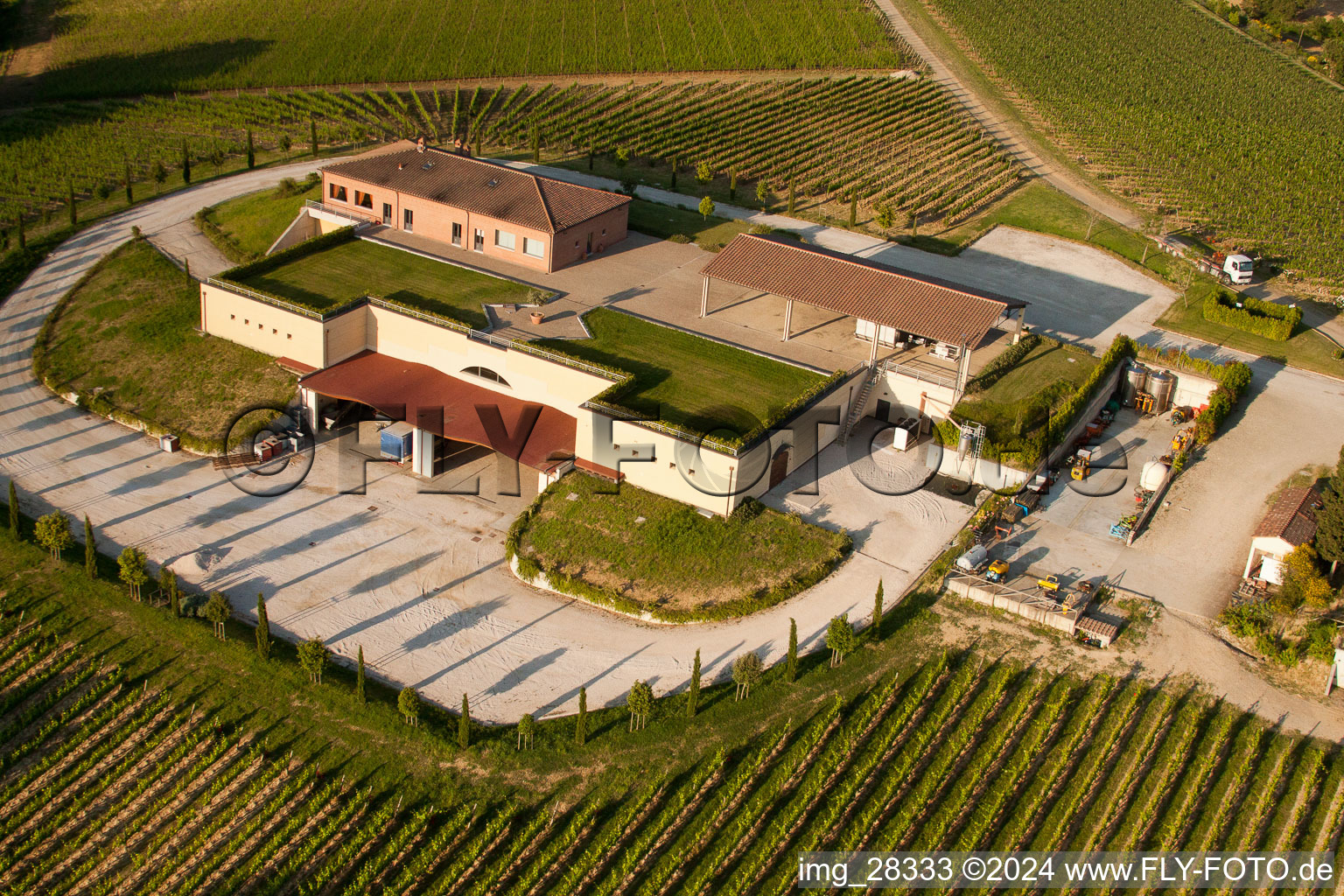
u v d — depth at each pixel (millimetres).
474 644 56812
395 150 116938
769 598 58688
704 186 112750
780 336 76875
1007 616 58438
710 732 51375
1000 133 131375
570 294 80875
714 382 70062
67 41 149750
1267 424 75812
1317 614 58562
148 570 60812
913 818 48188
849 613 58344
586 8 167500
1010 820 48156
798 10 168875
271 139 121812
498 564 62875
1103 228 106500
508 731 51469
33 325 84188
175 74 138875
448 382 74125
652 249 90375
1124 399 79312
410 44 151875
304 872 45781
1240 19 183000
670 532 62469
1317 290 96500
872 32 161250
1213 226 108938
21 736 51156
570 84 142125
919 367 73812
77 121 125375
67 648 55812
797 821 47906
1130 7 184375
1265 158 126812
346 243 86312
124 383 76875
